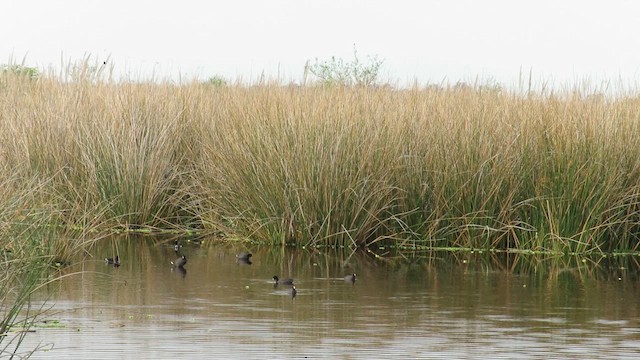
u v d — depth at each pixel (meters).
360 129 18.20
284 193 17.86
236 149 18.41
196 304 13.02
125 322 11.93
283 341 11.09
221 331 11.55
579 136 17.52
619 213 17.36
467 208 17.75
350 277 14.84
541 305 13.28
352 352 10.66
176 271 15.34
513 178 17.64
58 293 13.52
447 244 17.89
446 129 18.06
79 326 11.70
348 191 17.75
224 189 18.53
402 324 12.04
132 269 15.42
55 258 15.28
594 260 16.81
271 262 16.28
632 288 14.52
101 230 18.16
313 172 17.92
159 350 10.66
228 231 18.50
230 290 13.97
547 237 17.53
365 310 12.83
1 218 11.81
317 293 13.88
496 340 11.30
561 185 17.44
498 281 14.93
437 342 11.15
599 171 17.36
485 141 17.80
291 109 18.52
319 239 17.86
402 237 17.95
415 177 18.00
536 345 11.08
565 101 18.62
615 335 11.62
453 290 14.23
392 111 18.64
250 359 10.32
